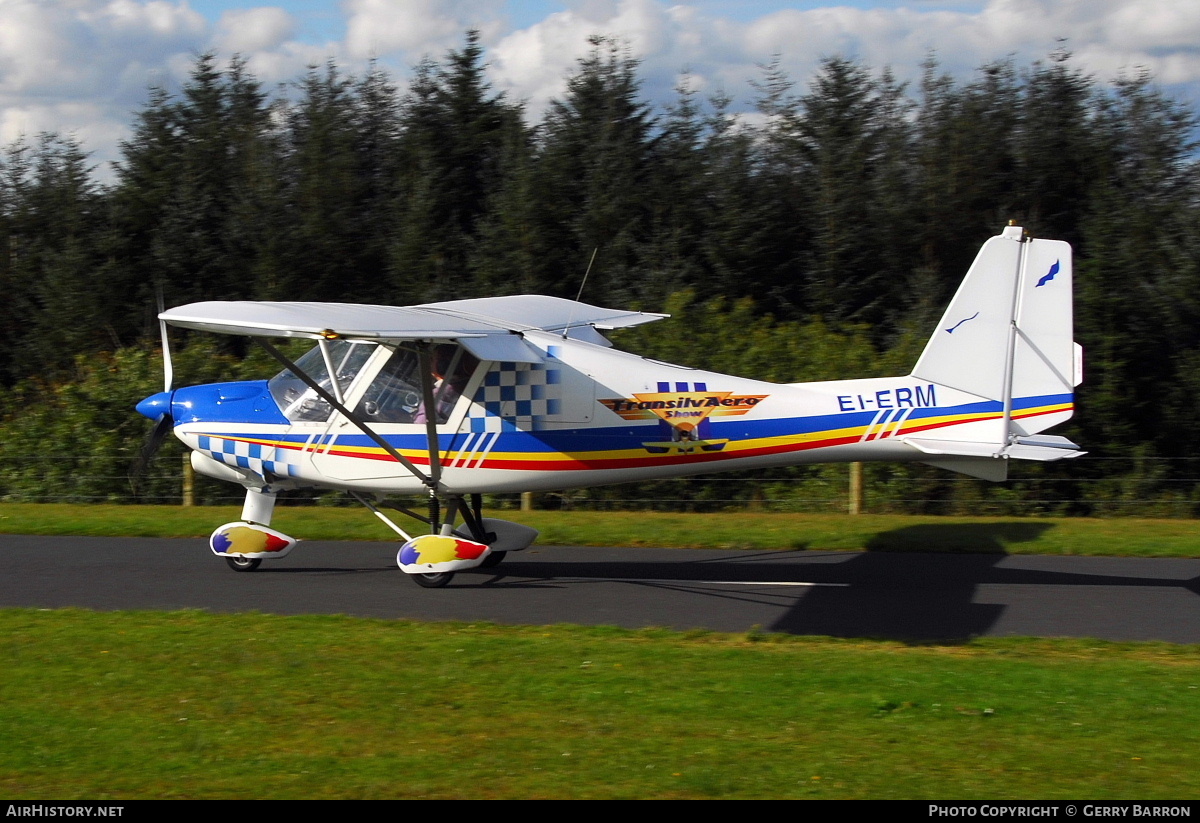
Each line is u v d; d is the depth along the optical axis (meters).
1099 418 17.14
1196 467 17.38
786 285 22.75
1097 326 17.52
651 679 6.32
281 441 9.63
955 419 9.12
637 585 9.51
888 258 22.58
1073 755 5.14
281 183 25.67
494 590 9.27
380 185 27.30
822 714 5.71
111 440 16.53
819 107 24.00
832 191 22.59
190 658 6.71
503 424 9.26
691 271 21.97
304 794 4.68
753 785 4.78
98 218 26.02
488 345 8.84
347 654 6.84
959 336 9.09
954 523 12.48
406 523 12.51
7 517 12.99
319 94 28.42
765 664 6.72
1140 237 18.23
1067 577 9.84
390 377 9.39
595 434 9.23
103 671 6.43
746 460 9.27
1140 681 6.37
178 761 5.04
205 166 26.08
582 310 11.13
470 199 26.25
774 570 10.20
